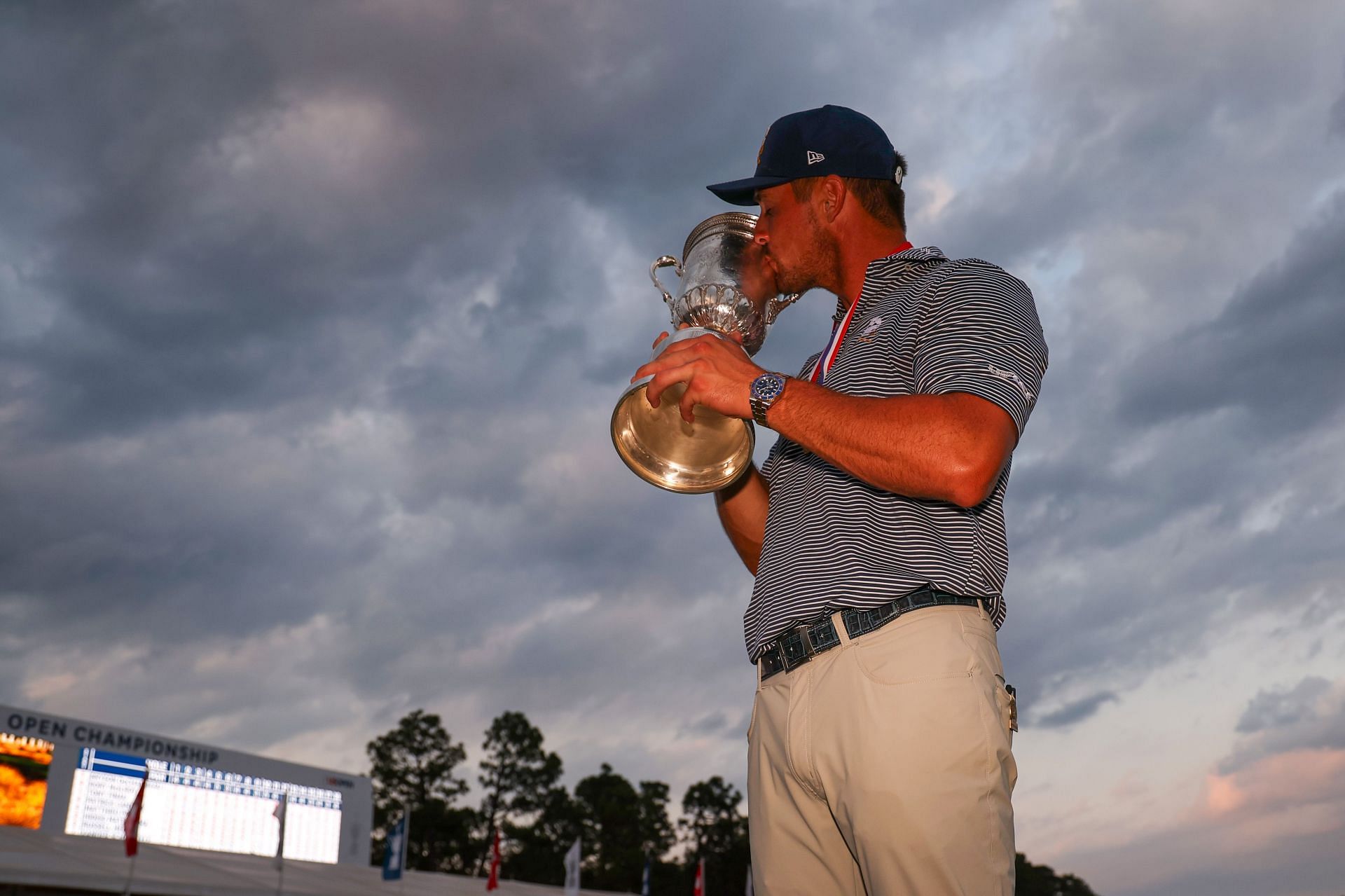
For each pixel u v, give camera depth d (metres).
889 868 1.41
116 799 33.59
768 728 1.64
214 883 24.23
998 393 1.46
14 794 30.64
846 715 1.48
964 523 1.57
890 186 1.92
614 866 71.50
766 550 1.75
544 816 76.69
